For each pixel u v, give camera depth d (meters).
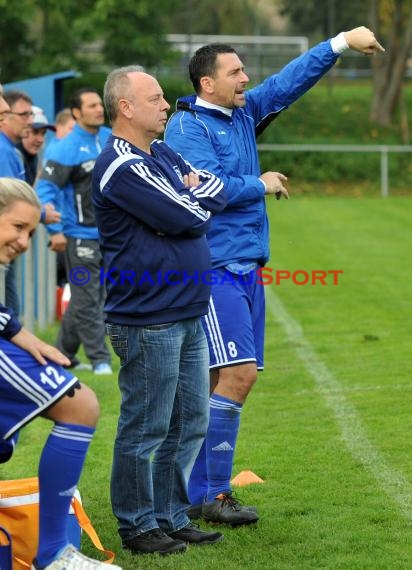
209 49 13.44
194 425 12.29
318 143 78.62
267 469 15.19
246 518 12.81
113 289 11.73
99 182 11.55
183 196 11.47
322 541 12.21
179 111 13.61
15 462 15.75
